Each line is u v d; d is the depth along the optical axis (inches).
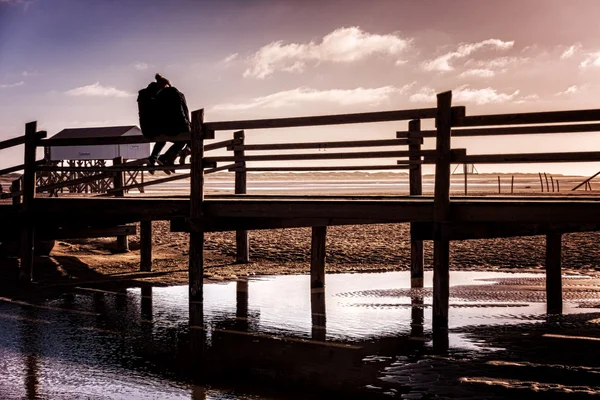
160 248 719.7
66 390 280.8
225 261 650.2
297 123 405.4
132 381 291.7
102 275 571.2
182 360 323.0
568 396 265.6
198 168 442.0
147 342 357.1
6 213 542.6
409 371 300.2
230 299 469.4
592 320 393.4
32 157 532.4
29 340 362.0
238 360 321.4
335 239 777.6
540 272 573.6
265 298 472.4
